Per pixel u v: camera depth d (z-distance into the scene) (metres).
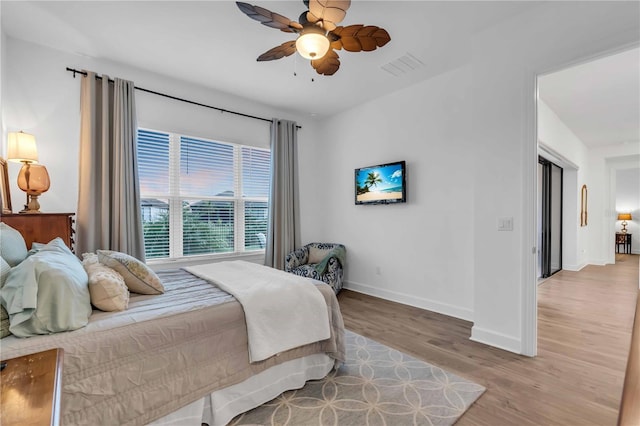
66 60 2.99
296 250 4.60
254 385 1.81
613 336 2.81
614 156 6.55
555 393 1.94
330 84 3.74
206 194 3.97
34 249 2.00
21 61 2.78
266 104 4.42
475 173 2.75
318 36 1.94
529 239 2.44
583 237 6.48
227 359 1.69
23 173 2.46
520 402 1.85
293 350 1.96
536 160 2.43
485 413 1.76
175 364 1.52
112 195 3.12
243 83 3.71
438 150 3.53
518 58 2.47
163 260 3.59
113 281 1.67
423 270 3.70
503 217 2.57
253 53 3.02
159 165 3.59
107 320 1.49
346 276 4.68
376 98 4.20
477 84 2.72
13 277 1.34
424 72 3.44
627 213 8.70
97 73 3.13
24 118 2.79
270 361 1.85
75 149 3.02
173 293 2.00
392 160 4.02
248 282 2.19
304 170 4.96
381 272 4.19
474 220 2.76
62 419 1.22
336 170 4.83
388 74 3.48
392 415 1.75
